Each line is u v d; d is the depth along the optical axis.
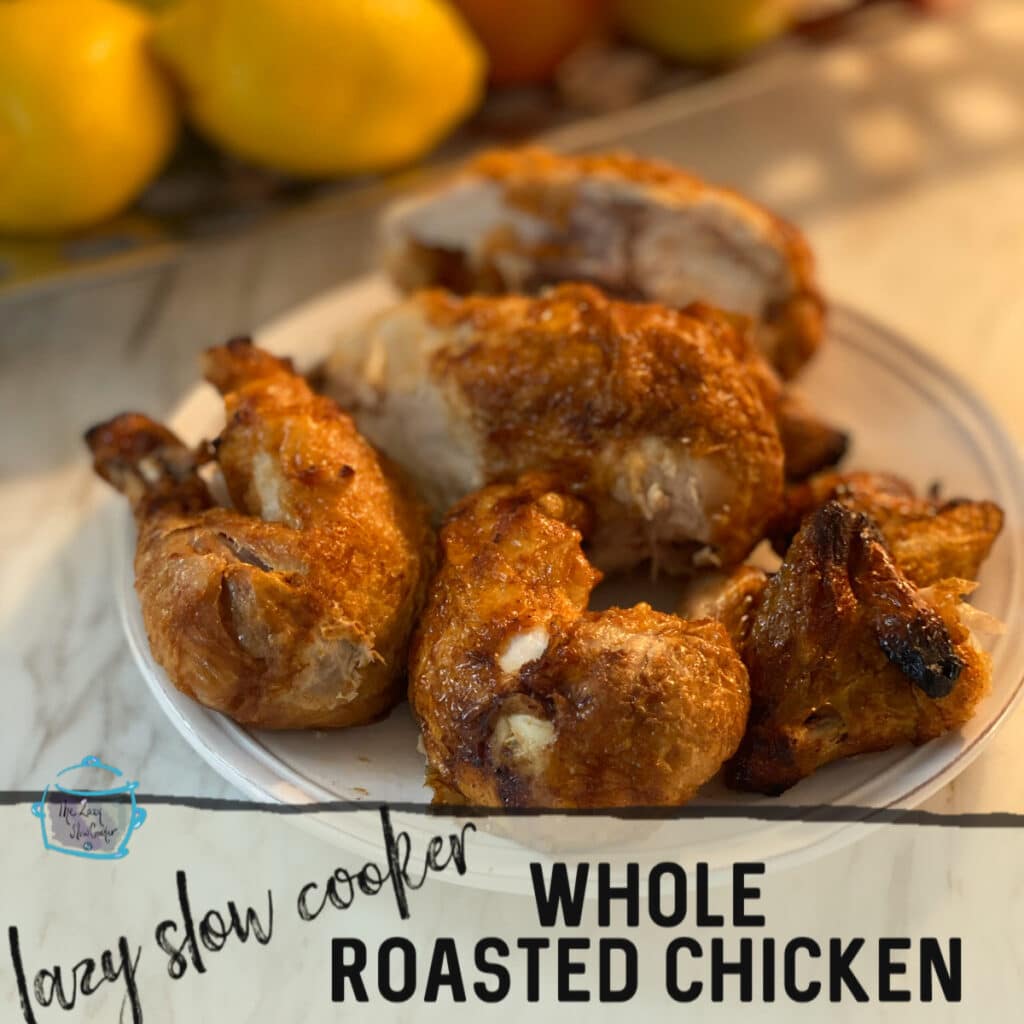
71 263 0.45
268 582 0.29
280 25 0.43
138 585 0.31
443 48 0.46
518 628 0.29
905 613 0.29
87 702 0.36
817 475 0.38
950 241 0.52
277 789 0.30
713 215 0.38
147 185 0.49
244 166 0.50
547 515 0.32
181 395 0.46
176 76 0.45
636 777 0.27
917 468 0.39
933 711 0.30
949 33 0.62
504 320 0.35
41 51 0.42
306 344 0.43
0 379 0.47
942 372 0.41
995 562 0.35
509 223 0.40
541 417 0.33
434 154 0.51
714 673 0.28
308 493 0.31
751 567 0.34
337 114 0.45
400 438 0.36
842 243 0.52
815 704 0.29
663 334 0.34
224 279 0.51
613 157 0.41
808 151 0.56
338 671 0.30
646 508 0.33
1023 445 0.39
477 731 0.28
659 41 0.53
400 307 0.37
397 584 0.31
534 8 0.49
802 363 0.41
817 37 0.56
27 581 0.39
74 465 0.43
